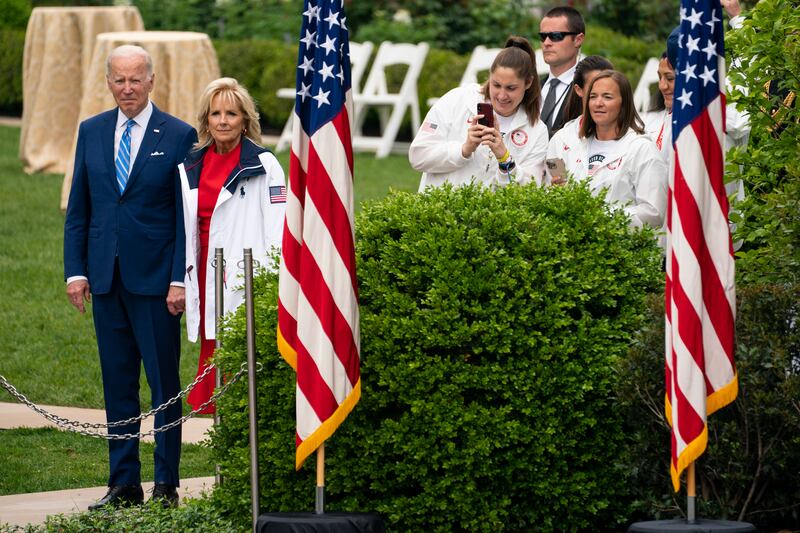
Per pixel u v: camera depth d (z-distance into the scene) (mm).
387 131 52438
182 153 20344
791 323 16719
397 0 61312
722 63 15438
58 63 48562
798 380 15828
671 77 20688
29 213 42688
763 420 16156
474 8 61000
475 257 16953
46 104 48938
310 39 16312
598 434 16969
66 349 29500
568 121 22625
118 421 20281
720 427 16438
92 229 20328
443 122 21406
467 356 16703
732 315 15461
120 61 20141
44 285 34594
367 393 16734
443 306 16578
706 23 15273
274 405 17156
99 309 20328
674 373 15234
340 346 15922
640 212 19844
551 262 16969
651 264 17953
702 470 16641
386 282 17031
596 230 17594
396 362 16703
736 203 19312
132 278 20047
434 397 16500
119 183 20219
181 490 21031
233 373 17562
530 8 63062
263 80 57406
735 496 16688
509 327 16562
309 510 17125
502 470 16625
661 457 16734
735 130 21984
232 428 17359
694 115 15258
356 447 16828
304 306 15969
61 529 17938
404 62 52656
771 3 19219
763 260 18328
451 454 16547
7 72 66938
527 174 20953
